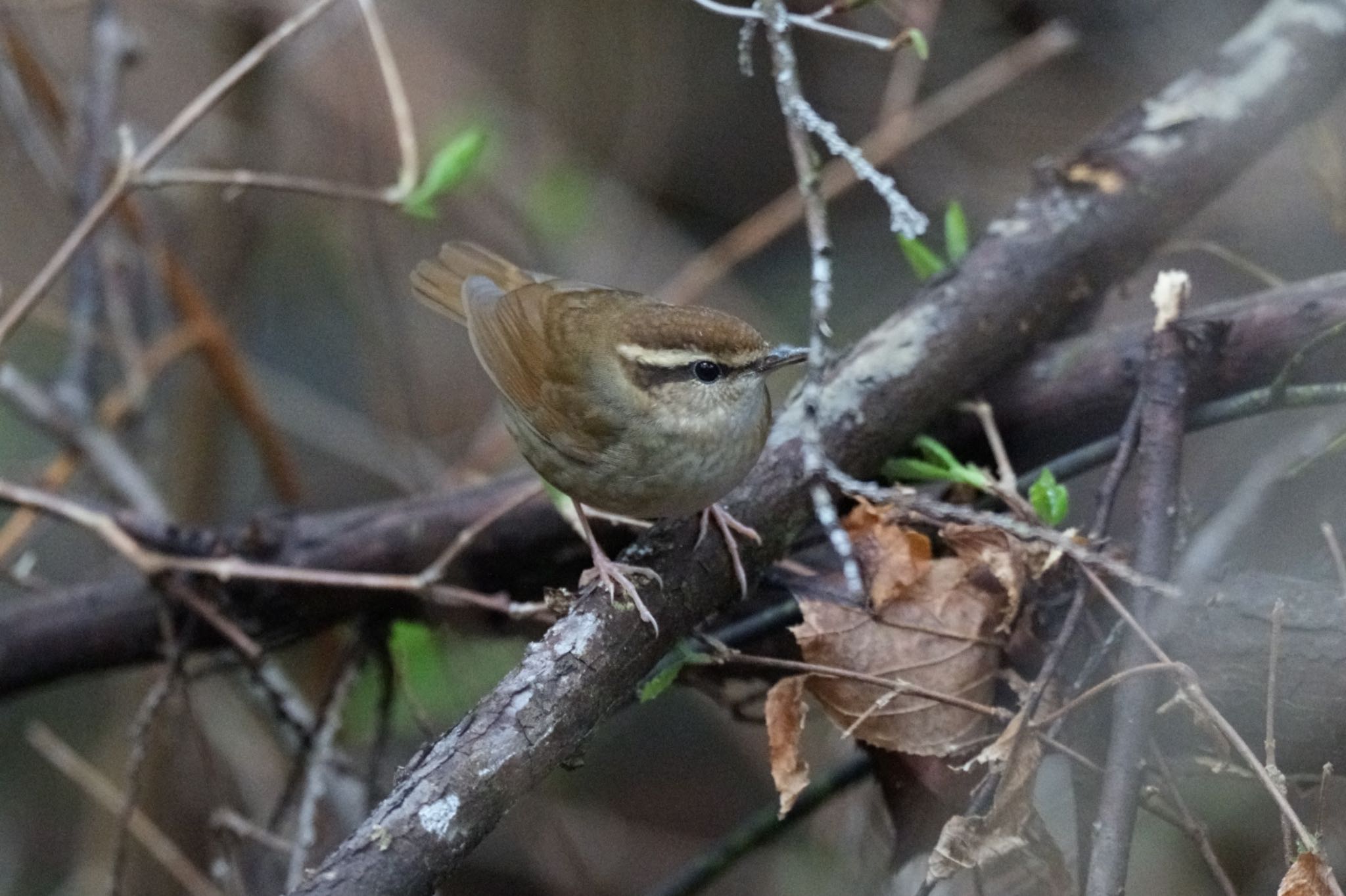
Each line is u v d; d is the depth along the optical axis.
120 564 12.41
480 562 8.77
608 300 8.14
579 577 8.84
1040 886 6.77
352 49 14.76
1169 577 6.31
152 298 13.02
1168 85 9.20
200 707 11.55
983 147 13.62
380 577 8.28
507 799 5.45
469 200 14.94
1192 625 6.45
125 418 12.12
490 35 15.52
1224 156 8.46
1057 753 6.54
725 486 7.20
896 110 12.01
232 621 8.86
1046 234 8.23
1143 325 8.05
